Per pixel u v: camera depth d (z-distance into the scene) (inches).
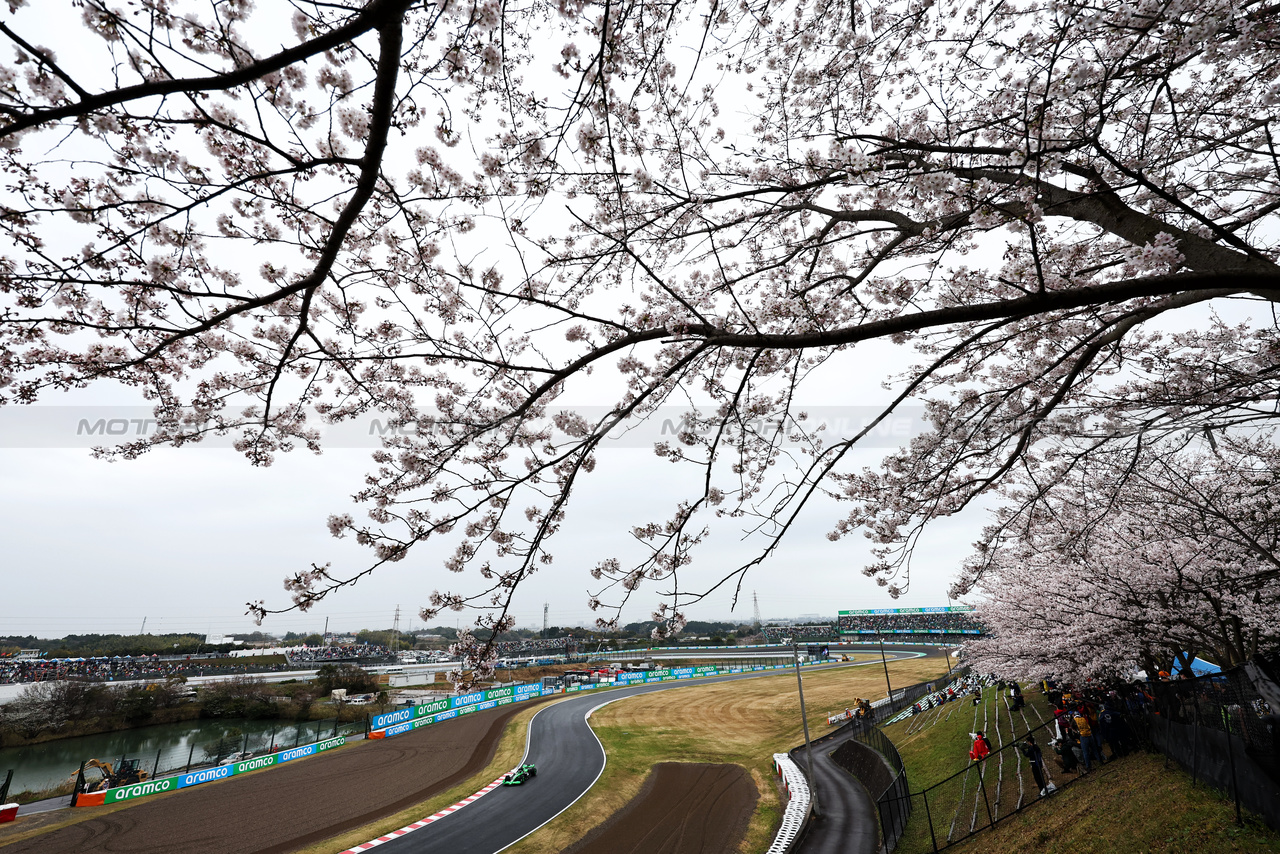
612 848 759.7
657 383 147.2
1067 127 145.6
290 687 2188.7
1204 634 421.4
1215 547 359.9
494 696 2030.0
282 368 144.1
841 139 193.2
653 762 1191.6
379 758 1269.7
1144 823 349.1
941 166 163.9
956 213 155.0
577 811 900.6
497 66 136.3
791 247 239.5
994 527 287.3
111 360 149.0
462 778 1106.1
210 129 124.2
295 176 133.6
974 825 553.6
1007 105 147.0
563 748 1332.4
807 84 203.0
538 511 197.6
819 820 800.9
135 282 113.8
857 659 3115.2
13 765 1346.0
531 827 837.8
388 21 91.2
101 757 1407.5
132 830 832.9
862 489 250.2
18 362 138.1
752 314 181.8
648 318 153.2
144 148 121.3
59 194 119.0
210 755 1414.9
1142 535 417.1
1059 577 479.2
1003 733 815.1
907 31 178.7
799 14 190.7
